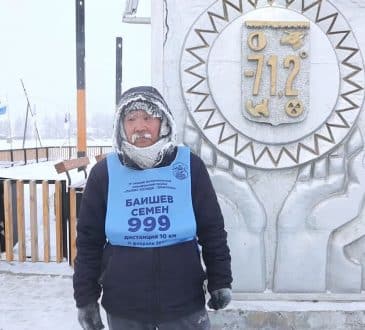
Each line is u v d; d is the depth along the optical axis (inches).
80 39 466.6
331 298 143.2
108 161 87.8
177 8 139.6
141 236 82.7
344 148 141.3
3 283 194.2
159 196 83.7
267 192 142.4
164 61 140.9
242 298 143.3
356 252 144.9
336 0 138.2
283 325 137.4
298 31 137.9
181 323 85.5
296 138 139.8
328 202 141.5
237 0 138.5
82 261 86.9
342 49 138.7
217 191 141.7
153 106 85.2
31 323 156.4
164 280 83.0
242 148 140.6
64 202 216.8
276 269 143.0
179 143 141.3
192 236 84.6
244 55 138.2
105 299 86.0
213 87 139.0
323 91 138.9
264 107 138.2
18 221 217.2
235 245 141.9
